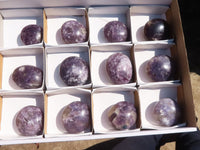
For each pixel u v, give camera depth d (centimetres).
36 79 38
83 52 42
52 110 40
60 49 41
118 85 38
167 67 38
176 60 40
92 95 38
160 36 40
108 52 43
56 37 42
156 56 40
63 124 36
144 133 33
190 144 41
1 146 54
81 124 36
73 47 40
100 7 41
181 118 37
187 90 36
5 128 39
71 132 36
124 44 40
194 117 34
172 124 36
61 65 39
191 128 33
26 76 37
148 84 38
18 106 40
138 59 42
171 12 41
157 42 40
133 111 36
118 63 38
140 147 42
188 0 57
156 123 38
